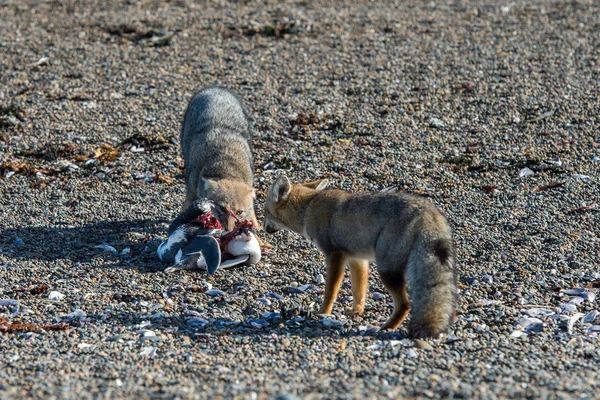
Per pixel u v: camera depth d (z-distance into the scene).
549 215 23.48
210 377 14.06
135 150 29.08
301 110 32.06
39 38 40.66
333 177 26.84
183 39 40.22
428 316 15.93
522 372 14.20
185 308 18.48
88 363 15.00
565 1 45.81
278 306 18.72
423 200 16.98
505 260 20.84
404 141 29.39
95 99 33.44
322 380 13.76
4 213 24.61
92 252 22.05
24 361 15.18
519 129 30.06
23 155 28.83
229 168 23.56
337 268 18.09
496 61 36.47
